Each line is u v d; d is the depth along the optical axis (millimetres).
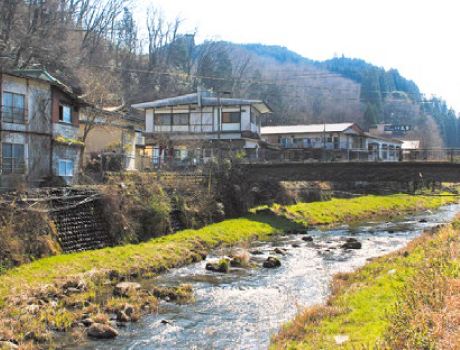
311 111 103500
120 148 36594
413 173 32625
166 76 69875
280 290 17031
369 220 41219
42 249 19094
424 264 14461
